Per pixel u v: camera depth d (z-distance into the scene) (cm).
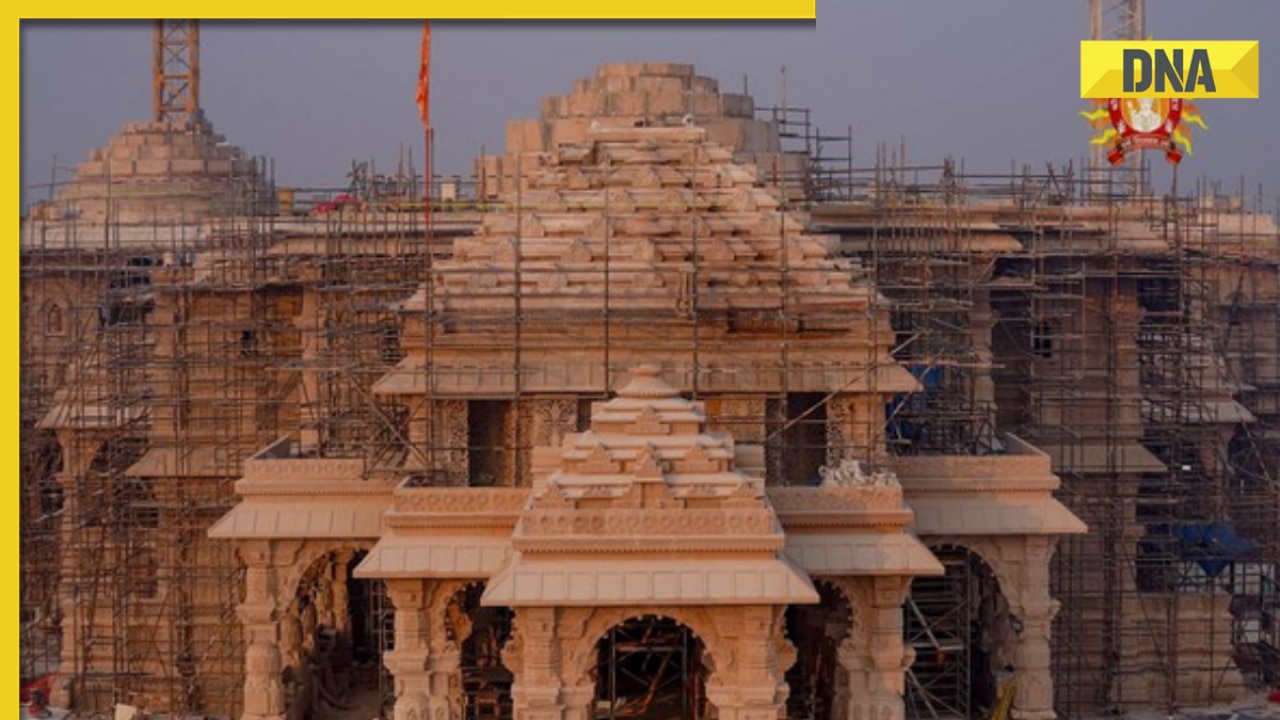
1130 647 7544
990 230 7825
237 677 7512
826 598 6347
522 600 5212
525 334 6347
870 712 5925
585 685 5306
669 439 5503
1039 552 6500
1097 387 7825
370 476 6550
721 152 7012
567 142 8381
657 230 6569
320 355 7594
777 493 5950
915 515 6462
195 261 9019
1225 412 8869
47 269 9106
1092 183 8662
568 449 5509
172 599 7544
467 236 7656
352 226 7888
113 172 11844
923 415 7144
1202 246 8725
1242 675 7775
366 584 8038
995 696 6906
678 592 5234
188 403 7775
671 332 6356
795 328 6372
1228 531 8112
